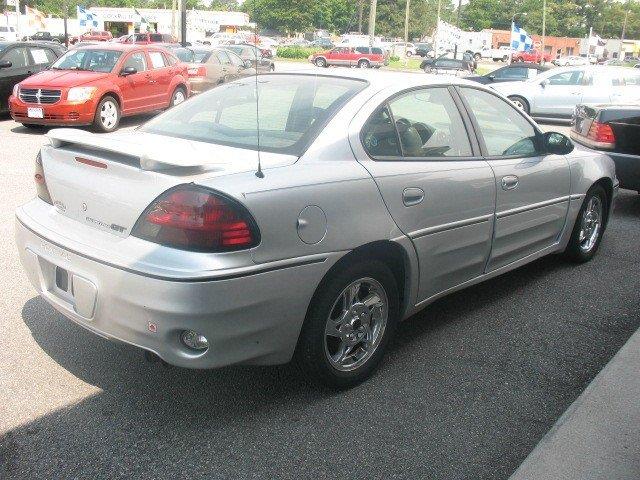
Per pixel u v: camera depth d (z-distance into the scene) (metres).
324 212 3.15
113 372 3.60
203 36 55.09
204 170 3.00
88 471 2.80
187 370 3.65
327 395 3.47
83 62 13.39
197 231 2.83
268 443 3.04
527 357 4.00
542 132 4.89
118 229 3.05
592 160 5.54
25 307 4.40
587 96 17.00
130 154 3.01
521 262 4.81
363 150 3.48
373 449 3.03
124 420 3.17
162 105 14.61
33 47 14.32
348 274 3.31
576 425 3.14
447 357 3.96
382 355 3.68
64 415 3.19
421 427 3.22
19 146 10.77
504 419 3.32
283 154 3.30
